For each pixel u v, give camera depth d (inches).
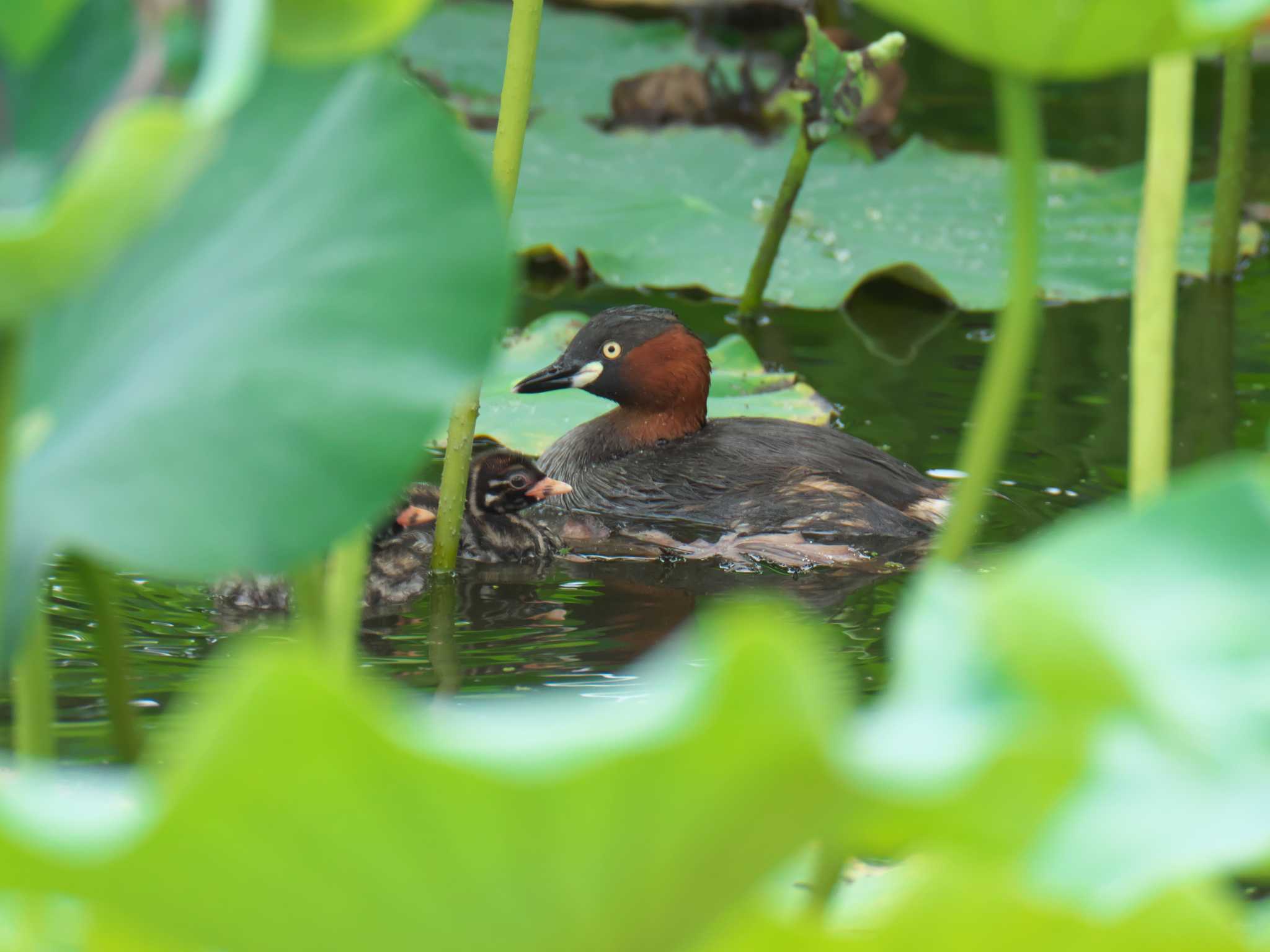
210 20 40.4
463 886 31.2
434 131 53.6
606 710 31.1
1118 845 37.2
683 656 30.8
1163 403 71.7
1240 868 36.4
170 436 50.4
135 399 51.7
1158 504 43.6
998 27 43.4
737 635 27.3
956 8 43.2
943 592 42.7
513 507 252.4
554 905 31.2
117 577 215.6
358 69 54.7
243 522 48.9
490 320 51.7
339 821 30.2
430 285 51.8
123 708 75.6
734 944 40.3
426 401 50.2
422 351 50.8
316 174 53.9
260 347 50.9
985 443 53.9
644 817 29.6
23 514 50.0
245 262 53.5
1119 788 38.0
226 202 54.6
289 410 50.1
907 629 42.1
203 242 54.6
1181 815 37.0
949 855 39.2
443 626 205.6
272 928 32.7
